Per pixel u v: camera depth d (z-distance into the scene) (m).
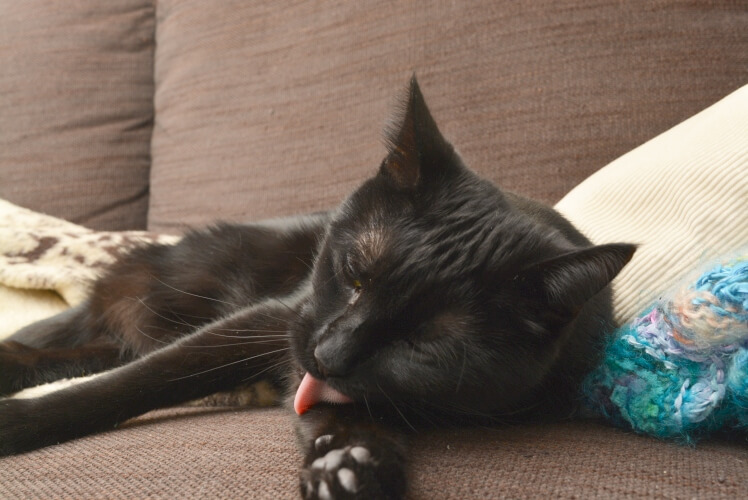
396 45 0.73
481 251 0.49
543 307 0.49
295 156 0.77
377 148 0.73
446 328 0.49
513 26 0.69
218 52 0.82
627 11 0.67
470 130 0.70
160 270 0.68
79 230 0.77
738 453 0.46
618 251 0.46
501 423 0.51
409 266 0.49
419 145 0.51
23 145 0.90
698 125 0.56
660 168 0.55
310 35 0.77
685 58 0.66
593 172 0.67
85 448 0.47
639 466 0.44
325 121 0.76
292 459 0.45
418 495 0.42
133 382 0.52
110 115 0.91
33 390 0.58
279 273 0.65
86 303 0.67
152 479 0.43
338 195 0.74
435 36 0.71
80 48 0.92
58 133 0.90
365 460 0.43
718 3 0.66
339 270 0.52
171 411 0.56
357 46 0.74
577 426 0.51
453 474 0.43
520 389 0.50
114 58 0.92
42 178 0.90
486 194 0.52
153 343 0.66
